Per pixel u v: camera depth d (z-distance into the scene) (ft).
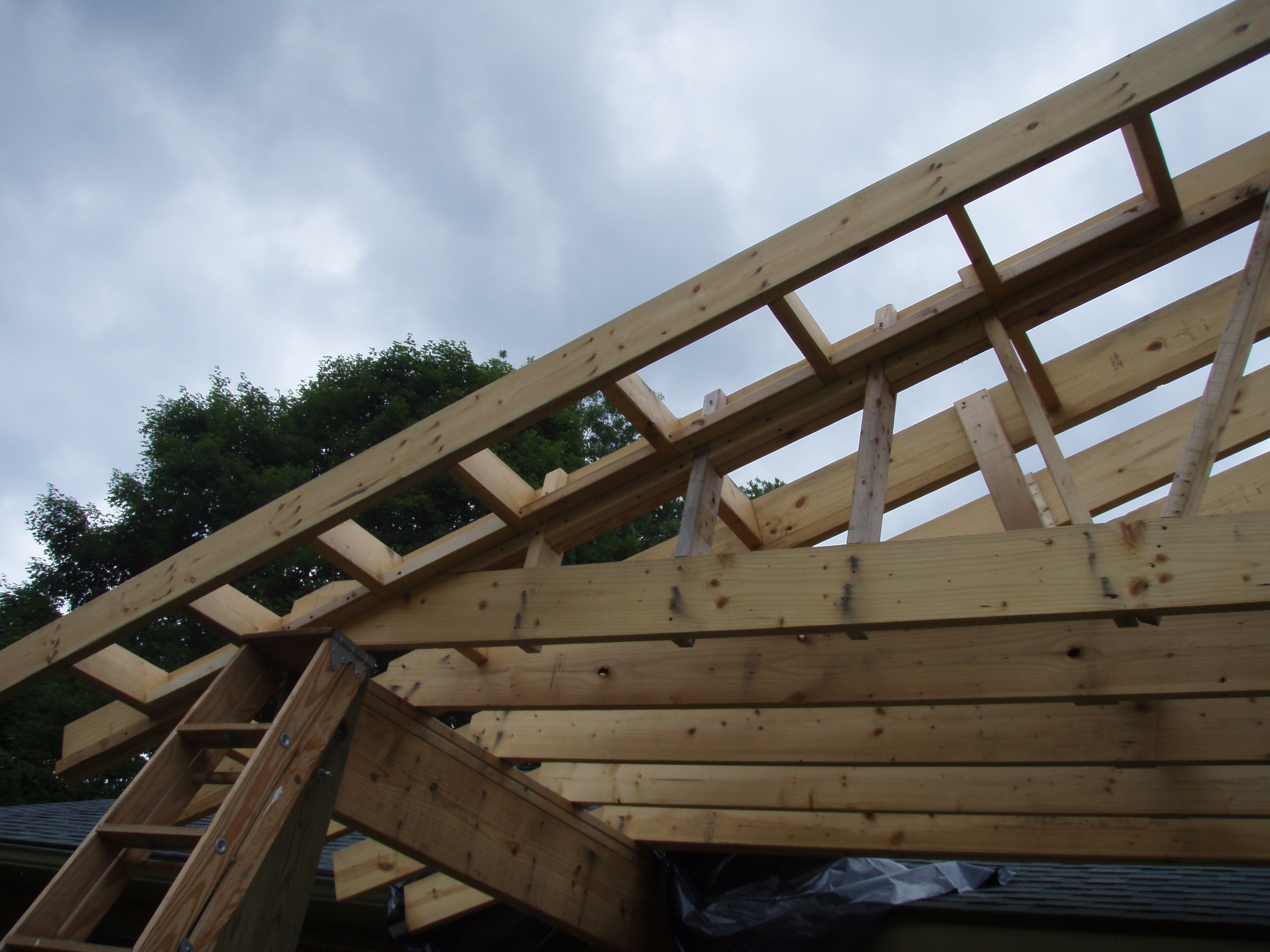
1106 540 7.01
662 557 11.86
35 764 41.01
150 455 53.52
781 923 14.01
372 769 10.91
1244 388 11.60
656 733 12.44
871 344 9.55
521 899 12.52
